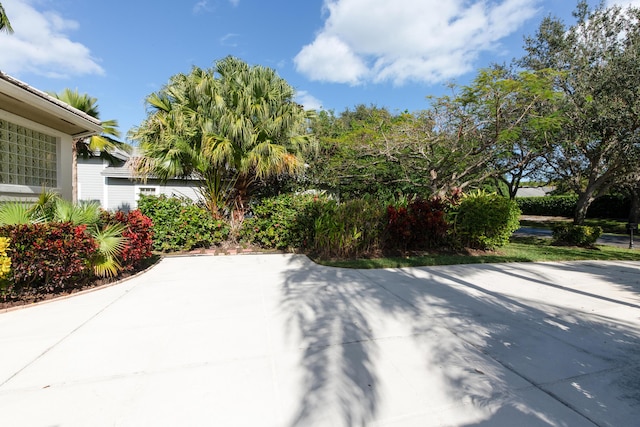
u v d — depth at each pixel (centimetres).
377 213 724
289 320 320
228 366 228
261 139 757
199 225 715
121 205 1285
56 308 346
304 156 900
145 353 245
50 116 591
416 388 206
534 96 756
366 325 311
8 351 246
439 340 281
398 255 720
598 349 271
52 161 671
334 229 661
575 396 201
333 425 169
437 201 780
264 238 746
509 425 172
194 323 307
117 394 193
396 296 411
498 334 298
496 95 731
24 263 348
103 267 437
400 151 980
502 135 778
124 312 335
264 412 179
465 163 973
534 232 1616
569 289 464
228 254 705
